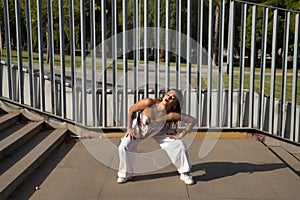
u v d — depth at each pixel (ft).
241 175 16.33
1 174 14.51
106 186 14.84
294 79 22.29
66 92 23.00
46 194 13.88
